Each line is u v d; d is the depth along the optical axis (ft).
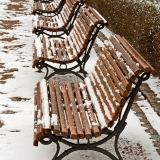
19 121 12.67
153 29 17.63
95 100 10.73
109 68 10.57
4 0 39.45
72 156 10.70
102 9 29.30
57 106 10.40
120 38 11.07
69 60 14.88
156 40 16.88
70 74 17.71
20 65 18.66
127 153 10.99
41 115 9.61
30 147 11.05
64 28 20.48
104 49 11.84
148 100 14.89
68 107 10.41
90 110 10.27
